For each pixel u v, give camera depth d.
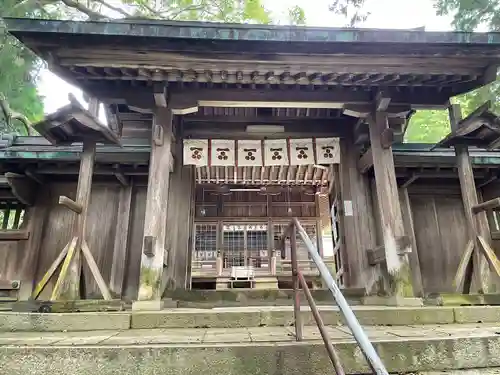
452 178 7.82
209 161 7.10
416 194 7.92
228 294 6.07
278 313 3.61
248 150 7.23
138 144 7.25
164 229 5.30
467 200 5.91
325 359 2.15
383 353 2.22
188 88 5.95
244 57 5.17
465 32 5.06
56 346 2.16
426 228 7.67
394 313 3.78
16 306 4.31
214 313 3.58
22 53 10.98
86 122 5.05
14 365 2.08
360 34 5.01
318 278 14.44
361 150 7.42
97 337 2.79
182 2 13.88
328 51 5.15
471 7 11.88
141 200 7.29
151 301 4.73
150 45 4.98
